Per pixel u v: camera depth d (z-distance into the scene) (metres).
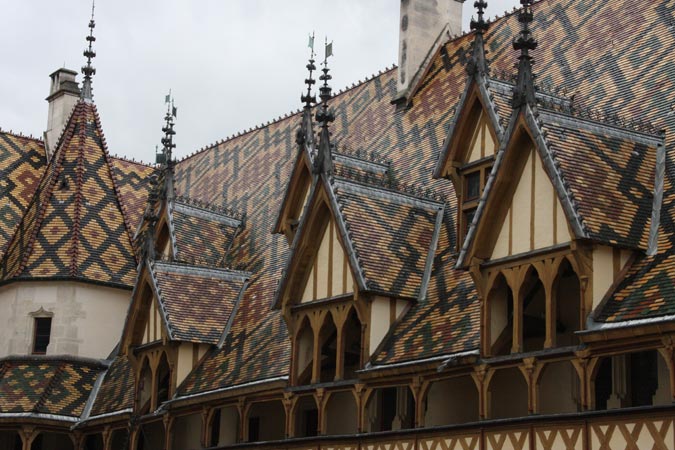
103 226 56.31
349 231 36.97
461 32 49.91
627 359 29.62
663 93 34.38
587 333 28.06
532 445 29.06
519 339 30.39
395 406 37.12
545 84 39.91
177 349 45.19
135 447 46.59
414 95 47.91
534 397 29.56
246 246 50.59
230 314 46.72
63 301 54.00
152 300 46.84
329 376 39.69
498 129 35.34
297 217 43.78
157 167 65.00
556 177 29.95
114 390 51.06
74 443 51.19
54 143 64.31
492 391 33.72
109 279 54.78
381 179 41.12
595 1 41.84
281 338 41.81
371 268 36.41
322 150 38.56
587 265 29.02
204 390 43.00
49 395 51.72
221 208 52.62
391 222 38.16
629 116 34.75
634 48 37.50
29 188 62.75
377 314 36.19
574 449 27.91
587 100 37.22
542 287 32.69
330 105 54.50
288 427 38.09
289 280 38.66
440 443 32.06
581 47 40.22
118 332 54.91
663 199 31.03
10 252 57.09
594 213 29.56
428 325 34.94
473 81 36.69
